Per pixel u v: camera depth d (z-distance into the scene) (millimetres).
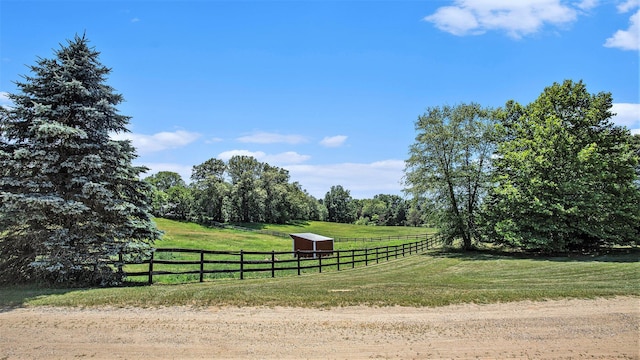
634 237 27500
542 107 31406
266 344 6773
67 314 8367
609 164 27453
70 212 11352
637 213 27000
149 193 14328
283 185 101375
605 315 8844
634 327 7984
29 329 7359
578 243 29469
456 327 7844
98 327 7523
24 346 6504
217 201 74938
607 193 27281
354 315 8625
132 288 11539
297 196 104438
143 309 8852
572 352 6617
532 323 8172
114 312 8570
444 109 33250
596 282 14070
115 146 12953
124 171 13188
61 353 6230
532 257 27359
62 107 12273
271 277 17062
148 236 14008
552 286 12766
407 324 7992
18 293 10414
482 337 7281
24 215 11117
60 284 11766
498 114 35375
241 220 85875
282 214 93875
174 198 75562
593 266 19781
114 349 6441
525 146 29922
